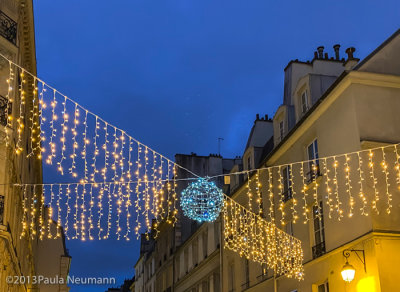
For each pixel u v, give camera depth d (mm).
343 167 17047
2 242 14672
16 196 18531
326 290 17906
